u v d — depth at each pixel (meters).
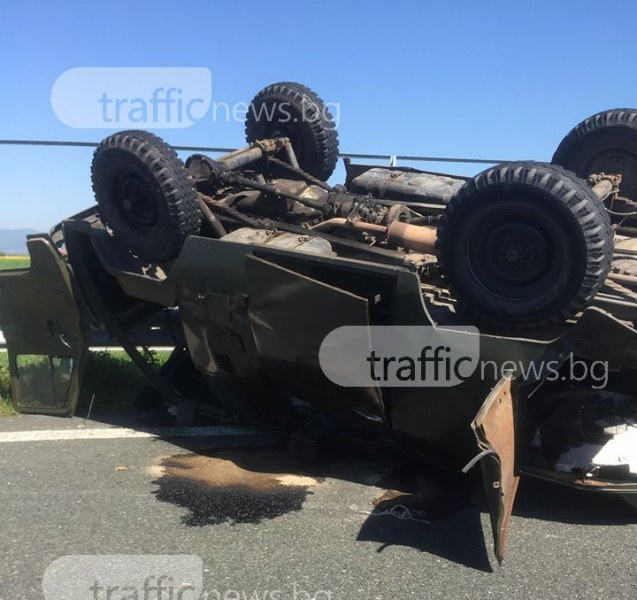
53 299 5.62
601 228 3.45
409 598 3.04
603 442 3.84
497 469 3.09
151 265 5.34
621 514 3.86
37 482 4.36
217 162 5.23
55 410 5.83
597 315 3.34
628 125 5.31
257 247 4.21
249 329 4.36
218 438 5.29
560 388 3.95
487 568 3.30
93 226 5.53
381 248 4.69
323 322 3.99
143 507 3.99
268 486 4.32
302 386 4.46
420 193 5.52
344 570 3.28
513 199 3.58
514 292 3.69
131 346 5.82
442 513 3.93
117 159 4.73
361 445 4.84
